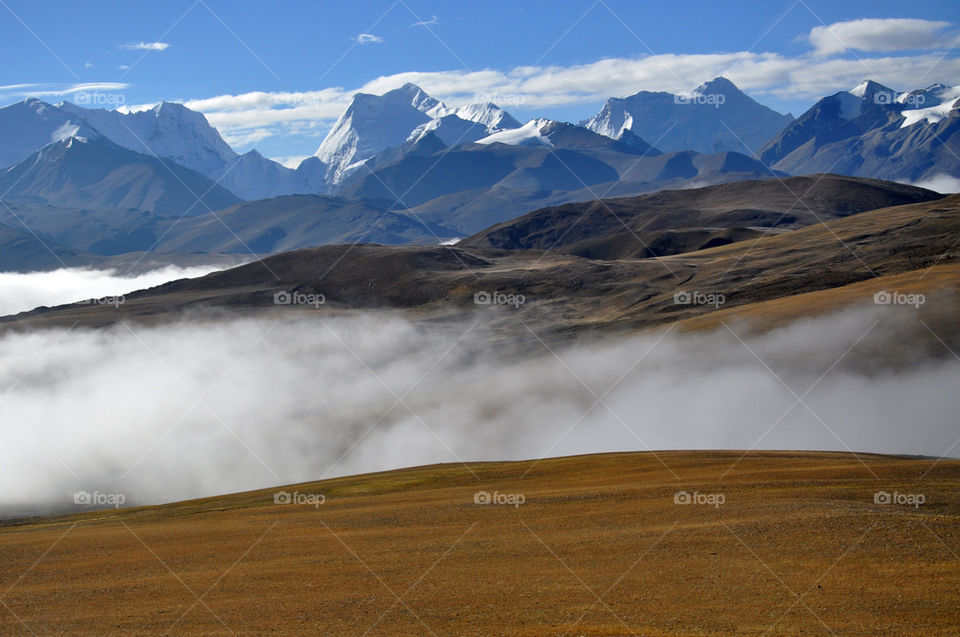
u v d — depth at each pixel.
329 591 46.41
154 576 51.69
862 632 36.84
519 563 48.81
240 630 41.34
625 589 43.47
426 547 53.59
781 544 47.72
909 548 45.62
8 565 56.59
